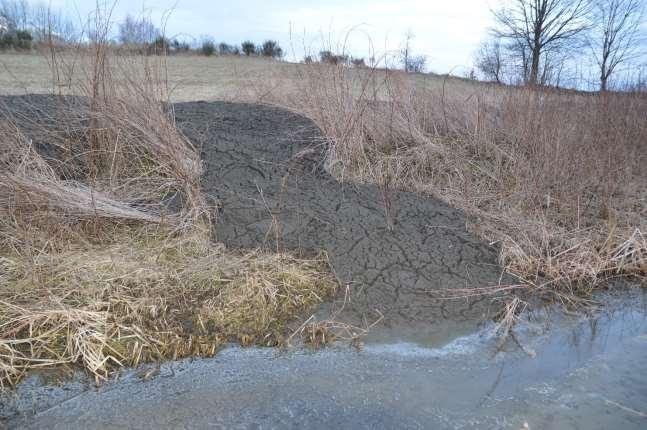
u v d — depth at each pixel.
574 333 3.83
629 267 4.84
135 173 5.27
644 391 3.14
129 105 5.38
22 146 4.82
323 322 3.68
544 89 7.69
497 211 5.63
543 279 4.52
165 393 2.95
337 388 3.05
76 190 4.50
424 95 7.69
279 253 4.42
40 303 3.46
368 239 4.74
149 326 3.46
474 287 4.29
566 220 5.57
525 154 6.82
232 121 6.95
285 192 5.35
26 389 2.93
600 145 6.86
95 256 4.08
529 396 3.05
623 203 6.07
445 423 2.79
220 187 5.28
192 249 4.38
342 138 6.12
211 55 17.11
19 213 4.13
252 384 3.05
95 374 3.05
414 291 4.17
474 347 3.56
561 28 20.75
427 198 5.71
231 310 3.69
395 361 3.35
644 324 4.03
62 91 5.77
